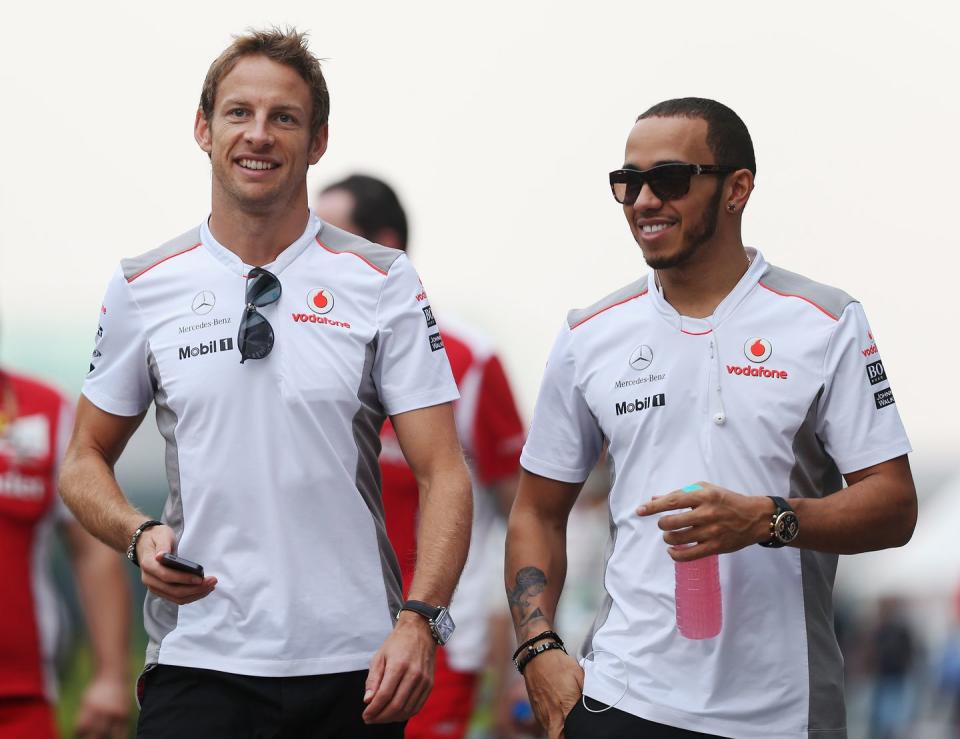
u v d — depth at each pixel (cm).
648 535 1000
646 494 1005
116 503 963
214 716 941
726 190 1000
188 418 959
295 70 965
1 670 1299
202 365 959
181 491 958
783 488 982
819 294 998
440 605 936
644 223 999
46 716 1322
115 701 1367
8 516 1314
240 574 943
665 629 981
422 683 916
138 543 924
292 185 967
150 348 977
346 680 945
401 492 1329
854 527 953
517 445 1453
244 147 952
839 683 987
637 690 982
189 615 955
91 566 1376
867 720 3625
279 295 963
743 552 975
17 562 1317
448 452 977
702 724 964
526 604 1052
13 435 1325
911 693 3581
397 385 975
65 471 997
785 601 977
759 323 997
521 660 1044
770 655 970
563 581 1083
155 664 960
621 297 1045
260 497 946
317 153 995
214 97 971
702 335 1003
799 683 971
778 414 979
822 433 989
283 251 978
